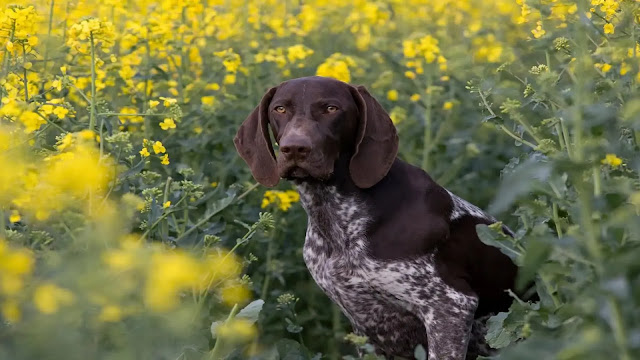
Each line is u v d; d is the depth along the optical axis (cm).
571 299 596
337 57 1222
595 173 553
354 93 810
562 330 581
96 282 418
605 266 487
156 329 439
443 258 799
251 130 852
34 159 712
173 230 883
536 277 665
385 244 790
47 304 416
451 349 790
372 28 1630
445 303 792
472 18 1638
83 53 1004
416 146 1281
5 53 898
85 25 797
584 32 556
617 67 725
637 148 668
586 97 548
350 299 818
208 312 802
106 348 467
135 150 1056
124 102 1142
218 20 1377
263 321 1023
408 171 827
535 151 718
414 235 788
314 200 809
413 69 1354
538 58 1206
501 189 500
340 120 792
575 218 539
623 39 716
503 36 1548
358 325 838
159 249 447
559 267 555
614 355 477
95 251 430
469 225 819
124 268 415
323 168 775
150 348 438
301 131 773
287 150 766
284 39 1509
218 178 1116
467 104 1280
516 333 688
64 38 1148
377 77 1395
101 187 710
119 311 430
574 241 508
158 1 1371
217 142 1105
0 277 424
